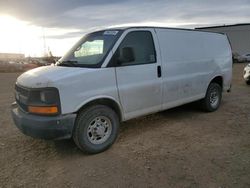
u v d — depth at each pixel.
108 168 3.74
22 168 3.84
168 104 5.34
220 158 3.92
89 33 5.12
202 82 6.15
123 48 4.44
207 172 3.52
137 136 4.96
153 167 3.71
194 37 5.94
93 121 4.20
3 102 8.88
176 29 5.51
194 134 4.99
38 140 4.91
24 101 4.04
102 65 4.22
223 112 6.56
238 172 3.49
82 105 3.98
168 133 5.09
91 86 4.07
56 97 3.74
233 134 4.93
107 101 4.36
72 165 3.88
